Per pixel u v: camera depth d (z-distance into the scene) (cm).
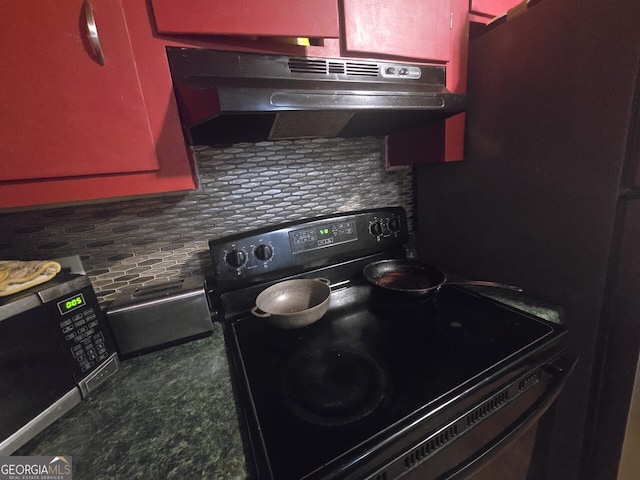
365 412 44
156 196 77
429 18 64
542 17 61
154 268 80
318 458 37
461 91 77
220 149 82
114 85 44
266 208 90
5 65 38
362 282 93
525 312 67
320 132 82
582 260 63
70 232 70
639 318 56
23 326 44
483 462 48
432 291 73
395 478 40
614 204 55
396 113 66
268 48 52
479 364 52
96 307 57
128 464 39
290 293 79
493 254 85
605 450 66
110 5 42
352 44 57
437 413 43
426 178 107
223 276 76
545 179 67
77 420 48
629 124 51
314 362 58
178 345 69
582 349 66
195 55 48
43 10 38
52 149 42
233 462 38
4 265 51
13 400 42
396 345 61
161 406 50
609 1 50
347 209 104
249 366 58
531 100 66
